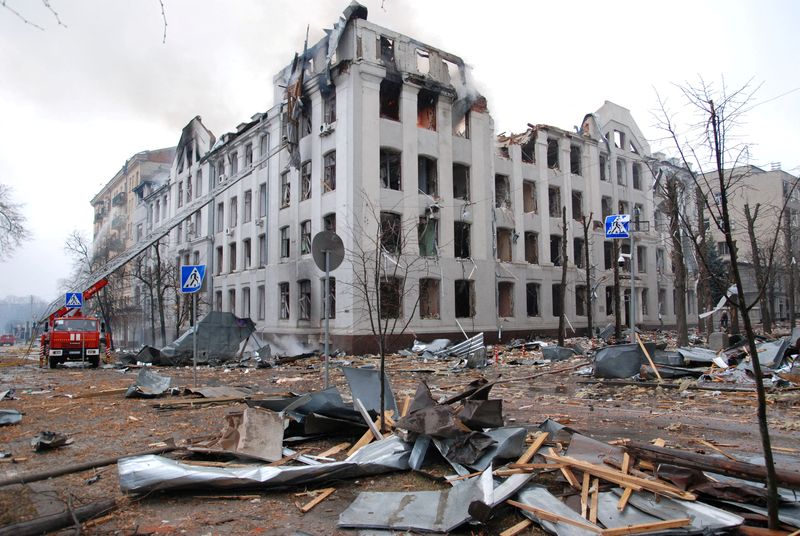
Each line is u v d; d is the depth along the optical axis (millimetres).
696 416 9258
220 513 4676
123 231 65250
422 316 27969
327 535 4219
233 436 6316
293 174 31031
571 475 4730
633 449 4789
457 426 5512
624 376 14688
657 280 44625
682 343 22078
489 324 31062
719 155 4309
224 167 40500
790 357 14000
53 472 5738
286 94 31891
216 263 41062
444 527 4129
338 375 17453
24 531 4156
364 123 26969
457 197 31656
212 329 24031
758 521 3975
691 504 4133
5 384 15156
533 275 34875
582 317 38125
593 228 39094
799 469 5586
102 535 4230
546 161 36938
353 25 27469
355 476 5508
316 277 28516
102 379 16641
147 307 51469
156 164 62094
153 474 4996
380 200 27047
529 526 4219
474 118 31875
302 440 6891
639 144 44500
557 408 10305
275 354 25891
